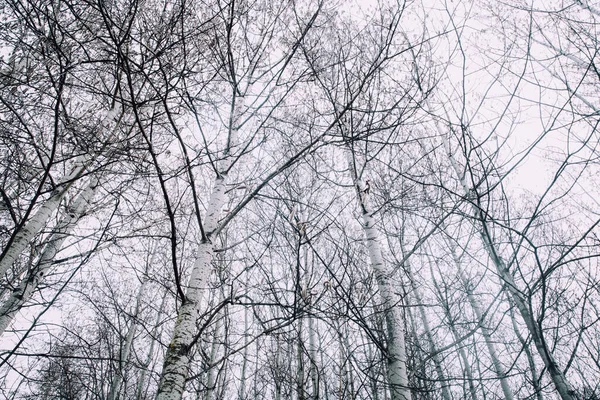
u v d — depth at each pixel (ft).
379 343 12.06
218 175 13.03
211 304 19.61
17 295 12.66
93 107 15.07
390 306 13.09
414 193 16.25
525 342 10.80
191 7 12.35
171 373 8.47
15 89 11.65
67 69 8.86
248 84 15.55
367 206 15.56
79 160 15.16
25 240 11.70
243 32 14.96
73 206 14.53
